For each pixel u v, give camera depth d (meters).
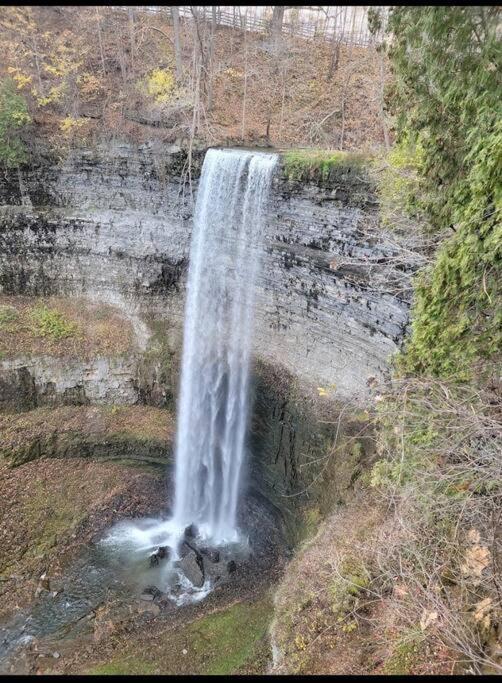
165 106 20.62
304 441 17.55
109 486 20.06
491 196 5.55
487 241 5.50
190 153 19.38
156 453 21.20
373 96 20.42
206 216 19.42
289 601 10.03
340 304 16.31
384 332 14.82
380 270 14.38
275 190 16.83
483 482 6.30
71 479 19.88
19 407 20.58
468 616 6.58
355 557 9.34
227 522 19.64
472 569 6.36
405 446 7.15
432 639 6.76
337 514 12.34
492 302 5.85
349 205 15.02
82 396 21.50
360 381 16.08
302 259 17.09
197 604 15.11
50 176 21.66
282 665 8.17
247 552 17.94
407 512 7.83
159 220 21.52
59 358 20.86
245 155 17.30
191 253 20.88
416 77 6.97
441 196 7.36
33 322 21.67
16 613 14.77
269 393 19.20
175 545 18.11
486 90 5.81
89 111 21.73
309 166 15.52
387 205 12.45
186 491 20.80
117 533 18.38
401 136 8.08
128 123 21.00
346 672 7.19
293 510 17.61
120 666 12.42
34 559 16.62
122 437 21.02
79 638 13.84
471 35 5.99
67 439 20.48
